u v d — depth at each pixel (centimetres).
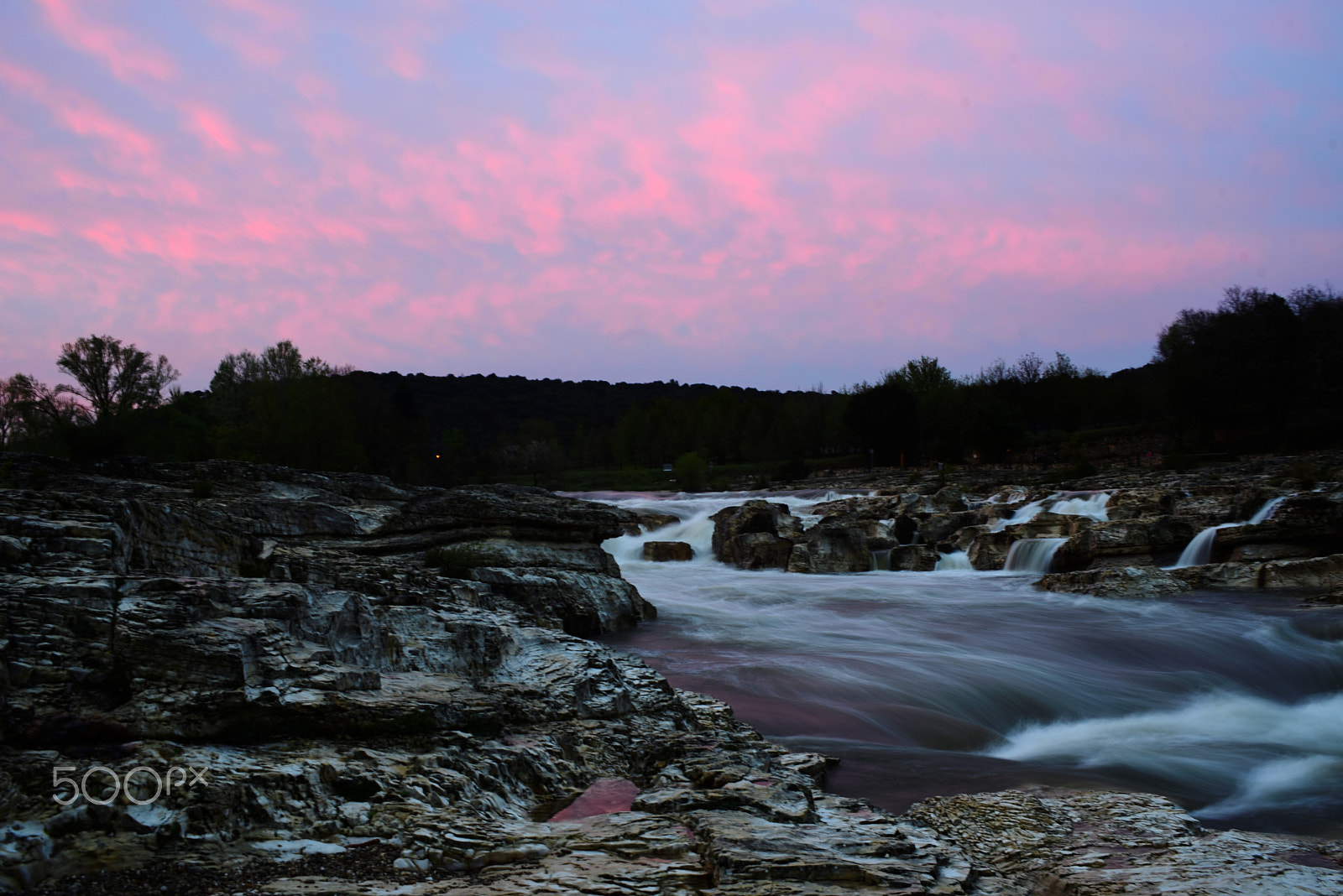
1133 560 3203
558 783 882
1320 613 2372
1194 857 812
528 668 1178
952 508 4553
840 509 4794
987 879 687
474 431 15612
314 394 6462
